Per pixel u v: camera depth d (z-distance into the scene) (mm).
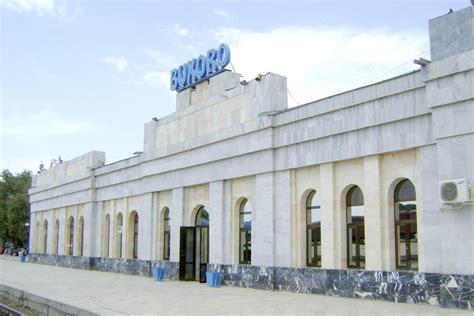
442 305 16141
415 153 18250
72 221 48000
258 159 24703
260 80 24938
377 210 19109
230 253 26438
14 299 24781
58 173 50719
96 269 41062
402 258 18641
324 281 20781
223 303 18344
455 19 16781
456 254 16016
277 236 23375
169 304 18219
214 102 28375
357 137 20094
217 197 27453
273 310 16281
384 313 15141
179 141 31359
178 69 32375
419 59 17172
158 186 33312
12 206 73750
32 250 55875
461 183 15797
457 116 16438
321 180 21547
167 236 33188
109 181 40312
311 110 22047
